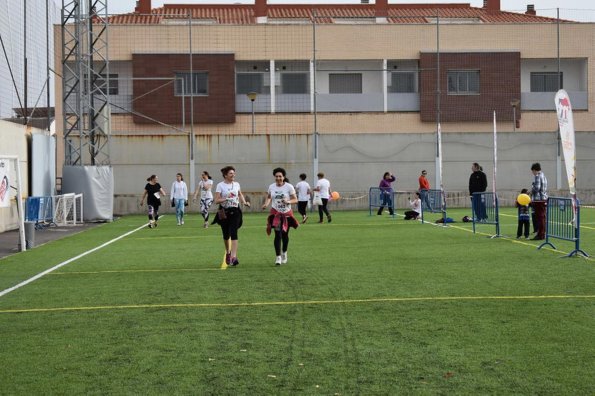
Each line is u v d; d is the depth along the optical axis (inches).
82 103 1402.6
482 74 1958.7
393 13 2214.6
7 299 482.9
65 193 1330.0
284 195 647.1
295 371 302.7
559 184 1626.5
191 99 1596.9
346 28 1945.1
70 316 421.7
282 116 1926.7
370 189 1439.5
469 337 357.1
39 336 371.2
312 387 280.8
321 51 1939.0
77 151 1405.0
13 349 345.1
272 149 1583.4
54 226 1218.0
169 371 304.3
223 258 704.4
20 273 615.8
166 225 1234.6
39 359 326.6
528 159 1627.7
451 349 335.0
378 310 426.6
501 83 1963.6
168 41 1889.8
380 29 1950.1
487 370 300.5
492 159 1620.3
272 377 294.2
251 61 1936.5
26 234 848.3
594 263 631.2
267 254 735.1
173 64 1888.5
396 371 301.0
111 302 465.7
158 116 1887.3
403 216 1379.2
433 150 1614.2
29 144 1225.4
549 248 758.5
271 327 384.5
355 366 309.1
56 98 1742.1
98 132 1531.7
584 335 358.0
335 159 1593.3
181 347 344.2
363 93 1950.1
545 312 414.3
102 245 872.3
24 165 1192.2
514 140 1624.0
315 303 450.9
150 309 439.2
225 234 647.8
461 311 420.8
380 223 1197.7
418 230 1034.1
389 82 1978.3
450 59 1950.1
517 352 328.2
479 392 272.7
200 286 525.7
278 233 644.1
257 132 1924.2
